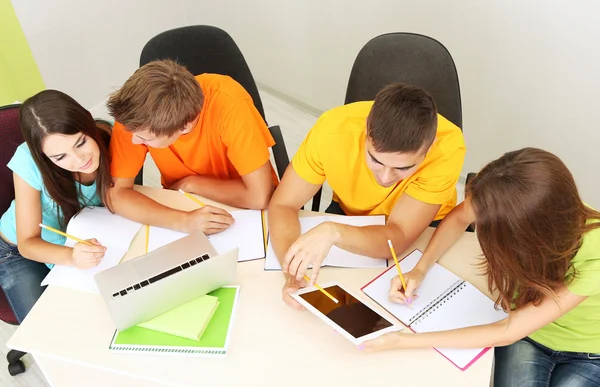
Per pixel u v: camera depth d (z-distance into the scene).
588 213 1.08
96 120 1.53
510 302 1.15
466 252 1.32
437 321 1.17
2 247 1.64
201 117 1.48
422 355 1.10
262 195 1.49
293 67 2.99
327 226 1.24
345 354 1.11
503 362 1.32
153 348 1.14
